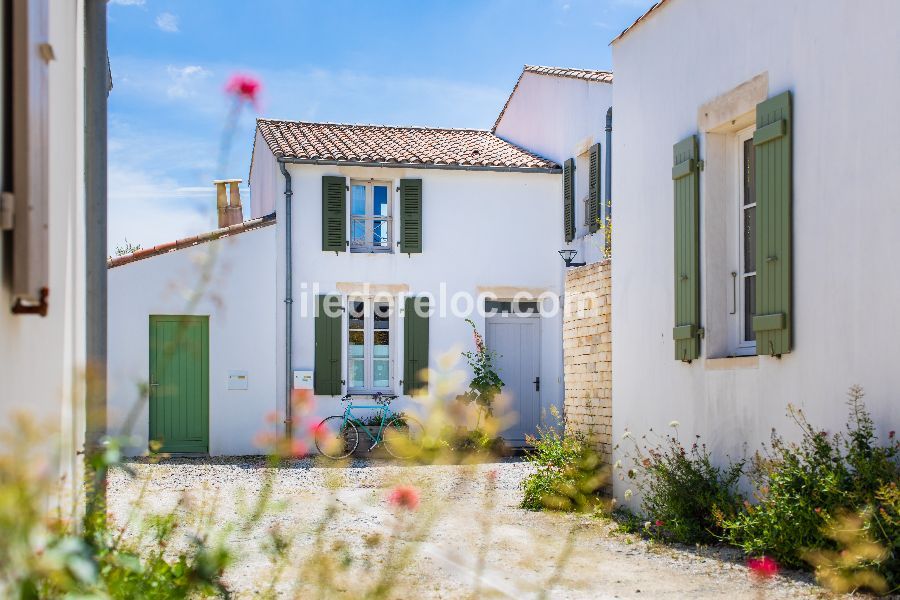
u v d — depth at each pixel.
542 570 6.02
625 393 8.98
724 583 5.55
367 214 16.56
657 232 8.45
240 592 4.94
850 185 5.86
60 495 3.32
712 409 7.45
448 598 5.02
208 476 11.99
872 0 5.70
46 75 3.39
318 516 8.28
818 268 6.15
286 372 15.59
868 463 5.29
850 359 5.82
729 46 7.34
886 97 5.56
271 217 15.99
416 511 3.80
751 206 7.47
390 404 16.05
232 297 15.48
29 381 3.49
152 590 3.30
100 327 4.79
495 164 16.62
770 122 6.68
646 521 7.82
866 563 5.09
